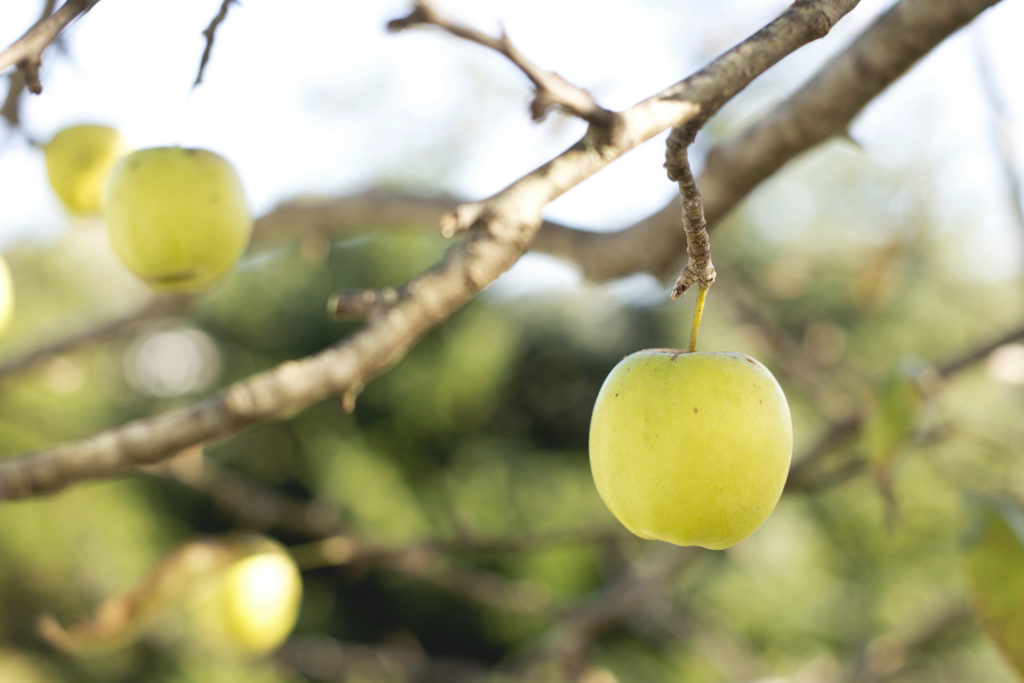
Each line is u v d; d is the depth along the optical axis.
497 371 4.02
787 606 3.36
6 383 1.32
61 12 0.70
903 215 1.55
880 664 1.45
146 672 3.31
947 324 3.67
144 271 0.83
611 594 1.31
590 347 4.52
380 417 3.83
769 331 1.50
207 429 0.77
